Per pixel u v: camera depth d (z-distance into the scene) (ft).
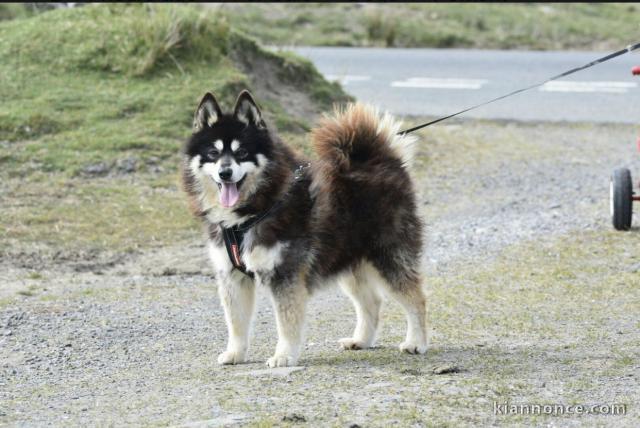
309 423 22.13
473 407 23.36
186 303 37.37
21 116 58.13
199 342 32.17
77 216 48.16
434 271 41.52
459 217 51.62
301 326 28.50
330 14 112.47
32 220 47.14
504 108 78.69
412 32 106.73
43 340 32.22
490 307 35.83
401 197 30.19
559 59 96.78
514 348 30.04
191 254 44.32
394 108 76.89
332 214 28.99
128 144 56.75
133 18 69.67
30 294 38.11
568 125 74.49
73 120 58.90
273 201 27.99
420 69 92.02
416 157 63.72
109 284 39.99
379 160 30.66
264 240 27.84
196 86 63.67
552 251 44.09
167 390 25.99
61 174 53.26
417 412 22.89
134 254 44.32
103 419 23.35
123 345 31.76
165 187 52.90
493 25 109.81
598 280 39.29
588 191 56.65
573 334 31.76
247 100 28.63
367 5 116.57
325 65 92.32
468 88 84.64
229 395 24.97
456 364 27.89
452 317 34.55
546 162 64.39
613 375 26.27
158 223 48.14
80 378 27.91
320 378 26.50
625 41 104.73
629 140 70.18
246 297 29.32
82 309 36.22
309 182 28.94
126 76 64.90
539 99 81.97
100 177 53.47
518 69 92.38
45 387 26.94
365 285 31.01
